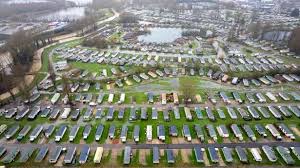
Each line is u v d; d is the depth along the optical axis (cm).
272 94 16188
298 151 11312
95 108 14862
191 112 14400
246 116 13800
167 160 11062
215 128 13062
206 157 11244
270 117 13938
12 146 11969
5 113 14450
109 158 11244
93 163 10988
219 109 14550
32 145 12019
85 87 17088
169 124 13400
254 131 12812
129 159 10988
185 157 11262
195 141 12175
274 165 10794
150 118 13900
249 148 11719
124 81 18138
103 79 18375
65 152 11562
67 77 18625
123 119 13838
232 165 10806
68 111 14400
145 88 17150
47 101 15700
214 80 18288
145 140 12288
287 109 14600
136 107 14912
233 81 17712
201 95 16188
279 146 11606
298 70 18775
